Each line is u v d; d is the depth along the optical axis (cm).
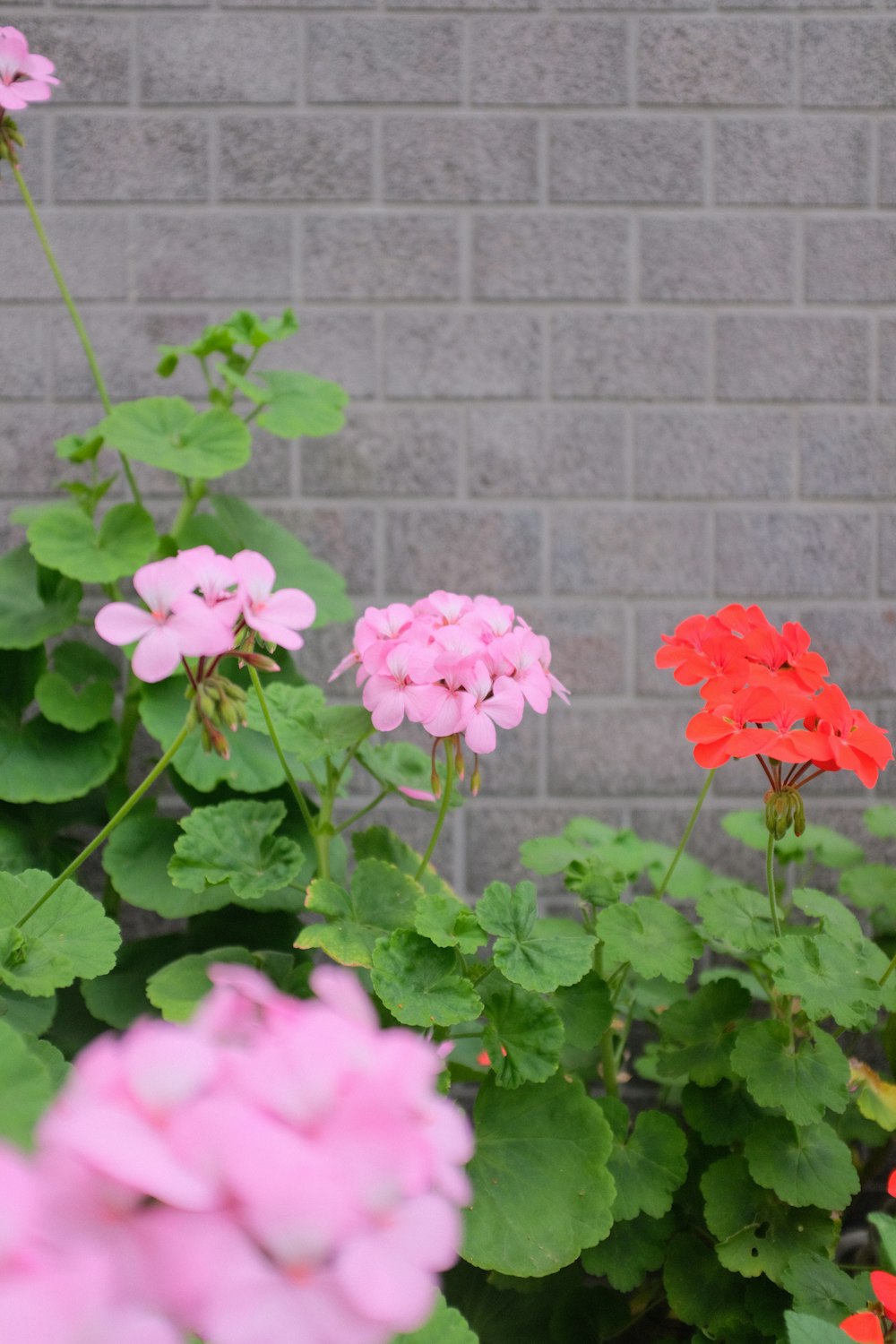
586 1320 125
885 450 151
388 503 150
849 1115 129
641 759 151
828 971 119
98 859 148
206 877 121
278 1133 45
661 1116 123
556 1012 118
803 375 150
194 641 98
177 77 148
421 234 149
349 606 142
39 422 149
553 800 151
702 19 148
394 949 117
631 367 150
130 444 137
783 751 115
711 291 150
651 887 151
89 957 115
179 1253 43
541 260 149
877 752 116
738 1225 120
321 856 126
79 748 139
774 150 149
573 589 151
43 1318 41
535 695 117
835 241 150
